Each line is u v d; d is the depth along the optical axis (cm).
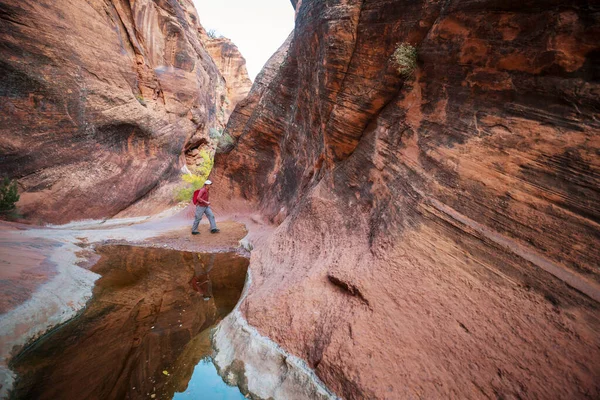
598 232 232
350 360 250
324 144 590
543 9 275
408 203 355
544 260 247
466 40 336
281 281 392
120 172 1341
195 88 2238
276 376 278
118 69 1466
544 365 206
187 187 1731
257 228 863
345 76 520
